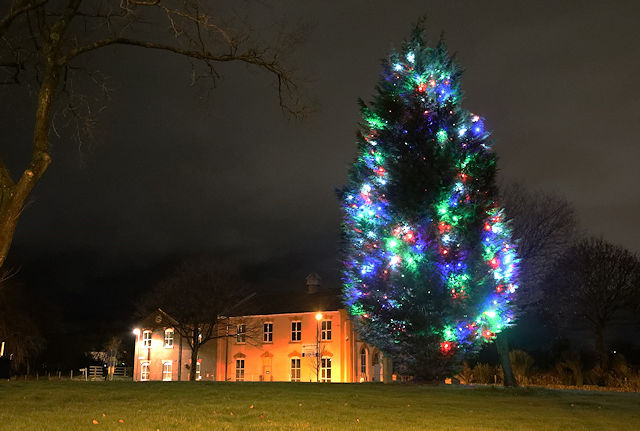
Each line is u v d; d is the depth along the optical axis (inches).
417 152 896.9
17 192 381.1
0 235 372.2
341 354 1903.3
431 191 876.6
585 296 1552.7
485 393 753.0
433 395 708.7
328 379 1905.8
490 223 882.8
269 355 2014.0
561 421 486.6
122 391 697.6
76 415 444.8
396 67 949.8
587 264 1558.8
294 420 435.2
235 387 786.2
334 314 1953.7
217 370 2041.1
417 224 872.9
